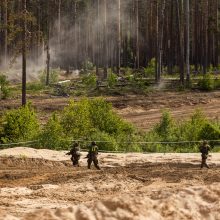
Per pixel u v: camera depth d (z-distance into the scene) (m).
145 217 24.02
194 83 131.62
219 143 75.75
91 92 124.25
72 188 43.53
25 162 56.72
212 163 59.19
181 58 129.25
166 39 172.00
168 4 184.62
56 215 23.00
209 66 167.38
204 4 178.50
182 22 174.12
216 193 27.36
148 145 73.75
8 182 46.22
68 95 120.62
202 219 25.28
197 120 81.31
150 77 147.38
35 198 39.38
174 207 25.34
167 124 81.19
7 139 70.62
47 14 176.00
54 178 47.78
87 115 75.44
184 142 75.25
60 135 71.75
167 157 64.38
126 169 54.00
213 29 166.62
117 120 79.31
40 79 141.62
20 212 32.59
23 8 85.69
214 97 116.19
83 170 53.59
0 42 152.50
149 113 102.81
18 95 120.31
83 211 23.27
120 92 121.88
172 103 110.56
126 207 24.27
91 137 73.06
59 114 98.25
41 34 88.62
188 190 27.42
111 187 44.00
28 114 73.12
